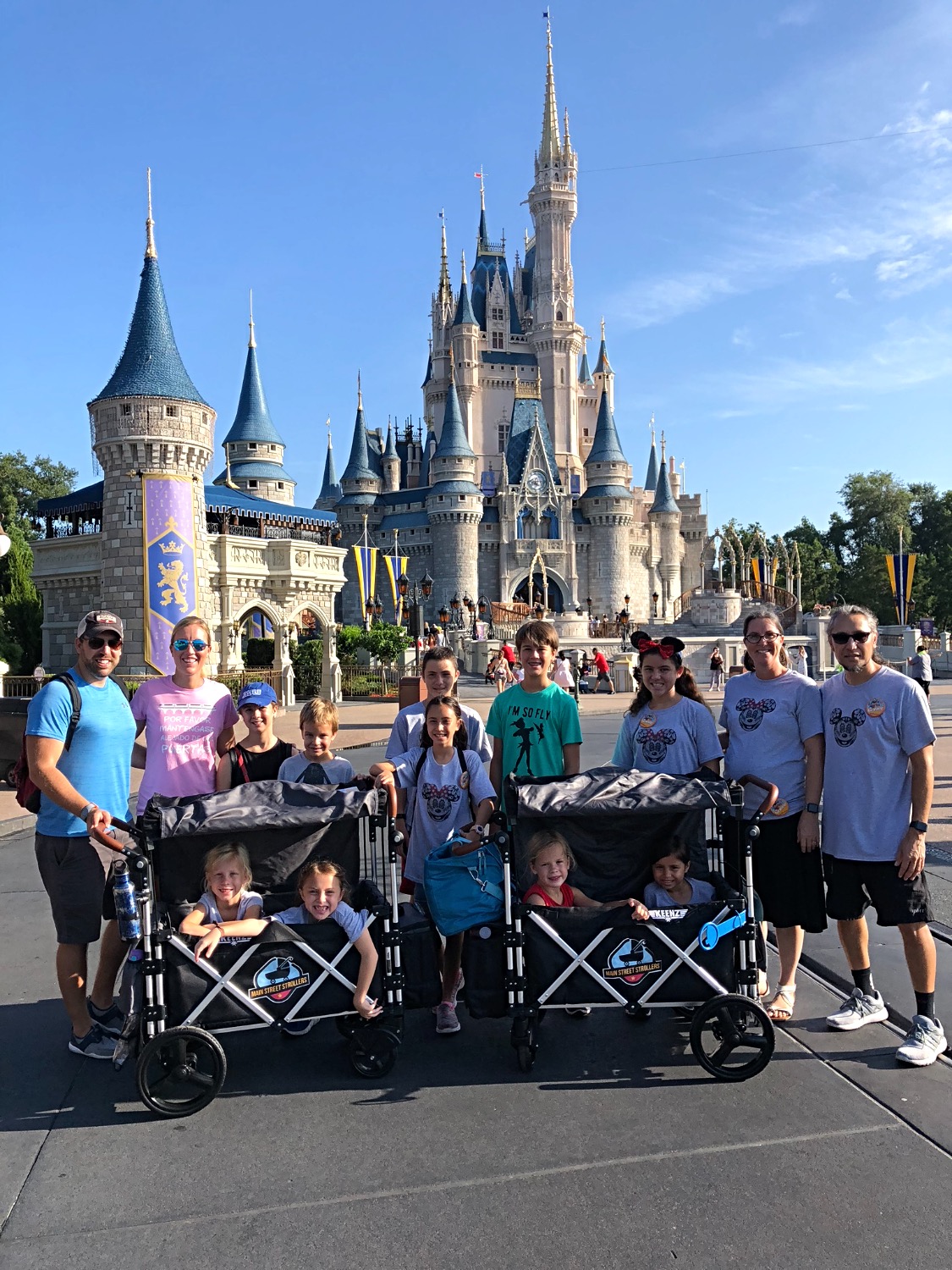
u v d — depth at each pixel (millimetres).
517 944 5043
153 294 41000
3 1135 4559
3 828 11727
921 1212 3777
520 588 95562
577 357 109375
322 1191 4008
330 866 5078
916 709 5285
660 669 6078
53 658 47094
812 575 104375
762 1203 3854
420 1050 5539
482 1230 3707
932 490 106250
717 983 5027
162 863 5367
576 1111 4703
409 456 116000
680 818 5637
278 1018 4910
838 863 5555
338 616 94125
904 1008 5848
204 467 41375
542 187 106625
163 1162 4277
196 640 5945
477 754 6086
